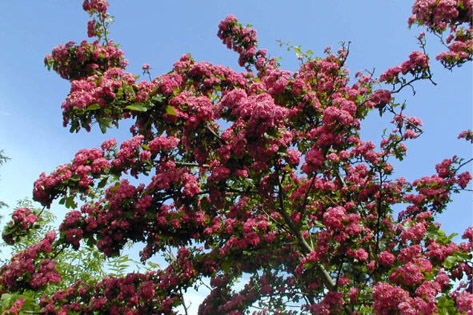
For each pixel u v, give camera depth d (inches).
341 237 216.4
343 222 221.5
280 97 273.0
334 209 226.1
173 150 272.4
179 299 302.7
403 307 176.6
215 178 236.8
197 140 238.5
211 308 366.3
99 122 217.0
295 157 236.2
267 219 282.8
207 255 297.6
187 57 292.7
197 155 243.6
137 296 289.6
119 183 252.4
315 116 279.9
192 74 277.3
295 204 293.6
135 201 242.8
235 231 281.0
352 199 313.3
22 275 259.9
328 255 228.7
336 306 242.5
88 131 225.1
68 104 215.3
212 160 268.7
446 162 312.8
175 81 244.2
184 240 275.9
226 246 267.6
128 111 234.1
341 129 241.9
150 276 317.7
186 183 248.4
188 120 226.7
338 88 341.1
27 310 258.5
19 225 256.7
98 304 285.9
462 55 261.3
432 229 238.4
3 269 269.6
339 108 255.3
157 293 302.2
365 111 280.8
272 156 228.4
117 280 300.4
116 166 242.7
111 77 236.7
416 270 193.9
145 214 236.5
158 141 244.8
